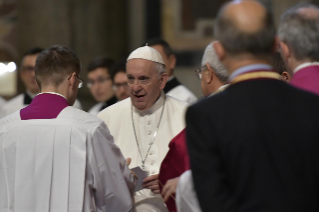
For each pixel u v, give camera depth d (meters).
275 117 6.45
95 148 9.77
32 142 9.70
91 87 20.48
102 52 30.62
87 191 9.73
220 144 6.49
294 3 29.27
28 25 30.48
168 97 13.32
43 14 30.09
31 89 19.23
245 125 6.43
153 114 12.91
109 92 20.25
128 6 31.66
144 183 11.31
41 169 9.61
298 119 6.45
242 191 6.39
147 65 12.43
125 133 13.05
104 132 10.04
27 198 9.59
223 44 6.74
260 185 6.30
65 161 9.61
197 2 31.31
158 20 31.83
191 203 7.64
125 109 13.34
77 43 30.19
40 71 10.19
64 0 29.91
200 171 6.52
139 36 31.77
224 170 6.55
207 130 6.57
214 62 9.70
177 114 12.95
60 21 30.00
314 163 6.37
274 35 6.76
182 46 31.75
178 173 10.07
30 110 9.99
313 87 7.47
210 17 31.27
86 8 30.23
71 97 10.36
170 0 31.61
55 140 9.66
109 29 30.84
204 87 10.00
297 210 6.28
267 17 6.66
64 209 9.50
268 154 6.34
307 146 6.37
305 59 7.70
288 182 6.30
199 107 6.73
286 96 6.61
